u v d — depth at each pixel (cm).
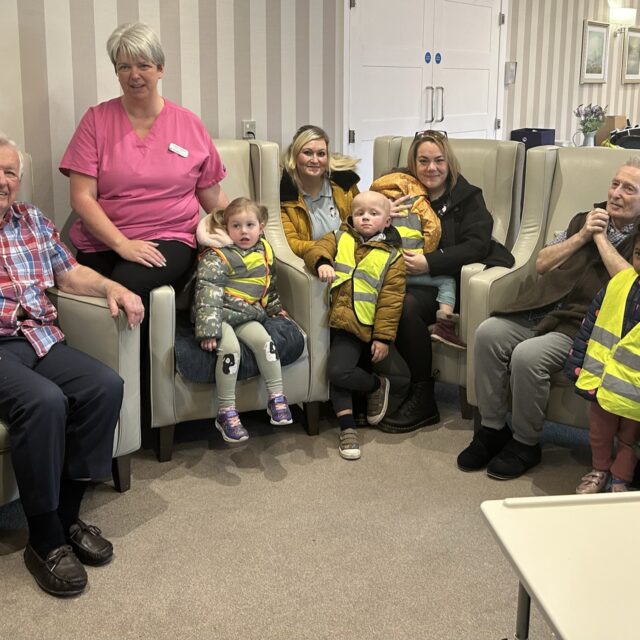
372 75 426
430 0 457
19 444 197
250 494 248
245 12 353
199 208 294
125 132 268
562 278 263
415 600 196
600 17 629
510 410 272
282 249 298
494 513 133
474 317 271
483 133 528
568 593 112
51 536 201
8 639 181
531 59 564
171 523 230
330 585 202
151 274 256
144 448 279
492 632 184
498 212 312
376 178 343
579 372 236
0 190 216
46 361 221
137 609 192
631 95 695
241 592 199
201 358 256
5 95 287
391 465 268
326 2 388
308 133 303
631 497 138
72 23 300
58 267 240
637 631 104
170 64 332
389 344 291
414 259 288
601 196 286
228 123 358
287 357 268
